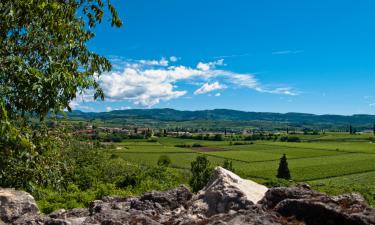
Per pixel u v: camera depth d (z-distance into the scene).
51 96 10.88
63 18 12.64
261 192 9.76
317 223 6.89
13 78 10.74
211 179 10.06
